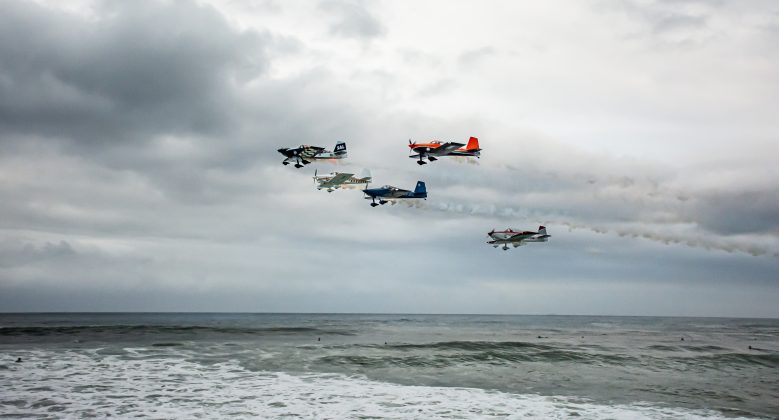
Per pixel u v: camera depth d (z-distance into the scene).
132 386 23.17
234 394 22.02
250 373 27.12
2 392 21.45
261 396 21.75
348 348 38.78
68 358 30.95
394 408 20.14
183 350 35.75
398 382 25.64
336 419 18.38
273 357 32.84
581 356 36.34
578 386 25.59
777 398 23.56
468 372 29.14
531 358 35.06
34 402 19.84
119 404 19.84
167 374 26.30
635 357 36.62
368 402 21.06
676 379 28.22
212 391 22.52
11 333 48.47
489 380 26.86
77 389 22.25
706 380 28.09
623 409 20.72
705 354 40.28
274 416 18.61
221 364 29.81
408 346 40.97
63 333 49.06
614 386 25.75
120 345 38.34
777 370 32.31
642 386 25.88
